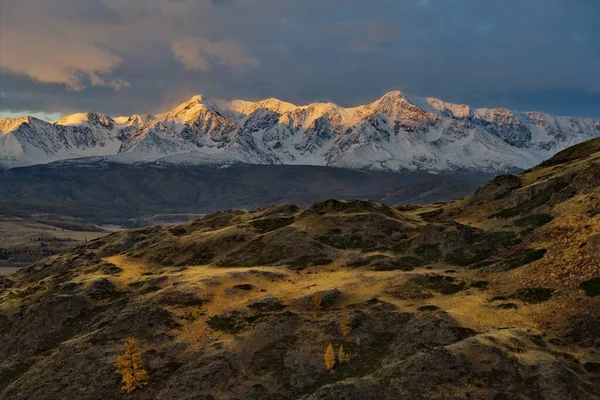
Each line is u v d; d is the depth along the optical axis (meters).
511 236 111.06
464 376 59.12
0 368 92.44
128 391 71.69
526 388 56.06
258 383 69.25
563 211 108.62
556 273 82.25
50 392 74.31
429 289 91.56
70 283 123.44
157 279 121.25
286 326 82.44
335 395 59.38
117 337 87.31
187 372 72.62
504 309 77.06
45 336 103.31
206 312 93.88
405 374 60.75
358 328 78.12
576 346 63.84
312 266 122.69
